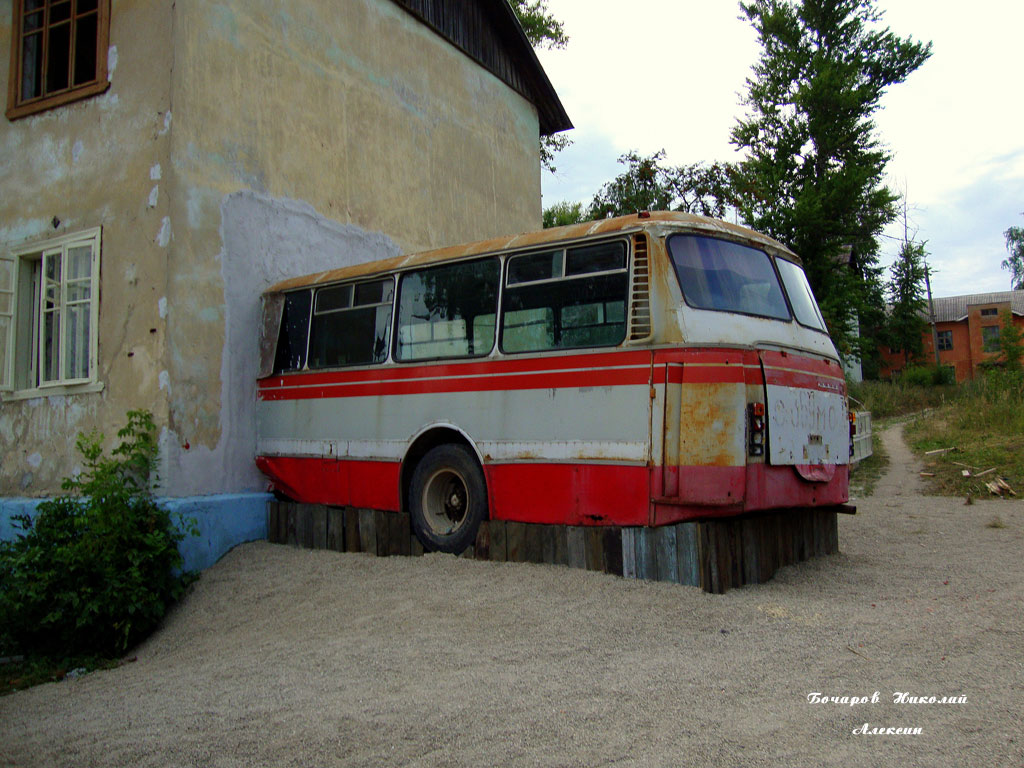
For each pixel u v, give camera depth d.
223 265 9.21
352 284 8.83
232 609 7.24
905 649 4.79
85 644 7.11
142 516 7.71
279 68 10.33
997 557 7.61
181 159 8.82
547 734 3.89
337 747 3.92
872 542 8.66
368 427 8.38
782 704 4.06
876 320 42.38
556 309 7.04
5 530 8.97
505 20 15.69
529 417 7.07
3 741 4.62
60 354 9.14
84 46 9.63
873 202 28.20
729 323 6.45
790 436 6.57
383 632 5.91
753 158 29.06
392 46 12.73
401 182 12.63
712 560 6.05
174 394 8.48
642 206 22.91
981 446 14.07
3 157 9.91
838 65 27.94
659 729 3.85
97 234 9.01
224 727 4.34
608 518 6.54
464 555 7.39
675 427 6.19
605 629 5.48
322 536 8.48
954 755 3.42
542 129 18.14
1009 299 52.34
